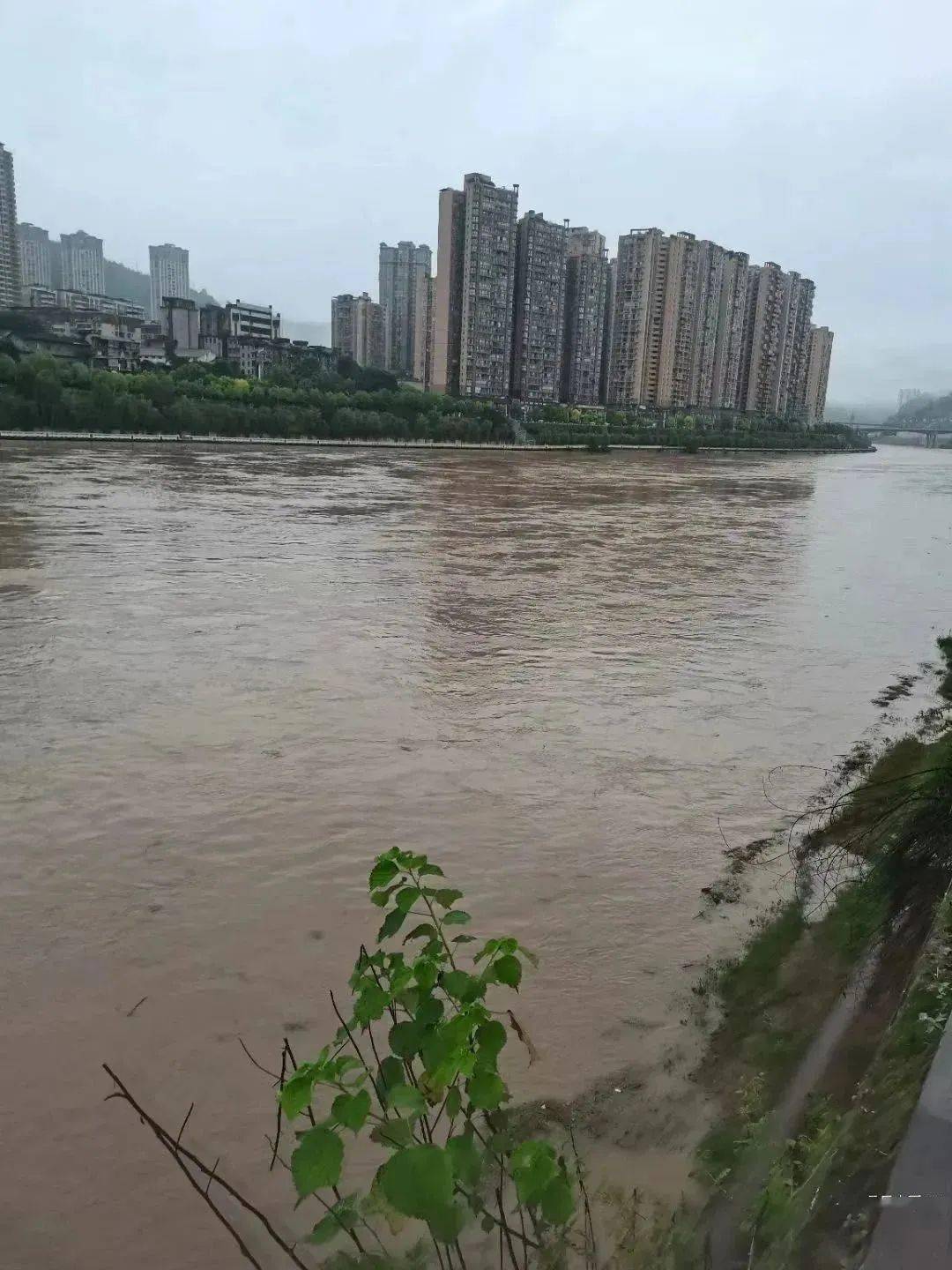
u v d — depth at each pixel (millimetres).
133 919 5062
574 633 12570
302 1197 1648
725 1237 2414
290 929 4996
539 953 4797
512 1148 1982
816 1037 3684
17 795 6625
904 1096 2402
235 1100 3664
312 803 6660
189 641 11156
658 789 7180
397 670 10281
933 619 14742
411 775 7262
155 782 6930
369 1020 2027
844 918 4836
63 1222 3084
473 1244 2605
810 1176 2355
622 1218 2730
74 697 8875
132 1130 3504
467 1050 1851
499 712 8969
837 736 8648
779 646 12383
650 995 4426
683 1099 3543
